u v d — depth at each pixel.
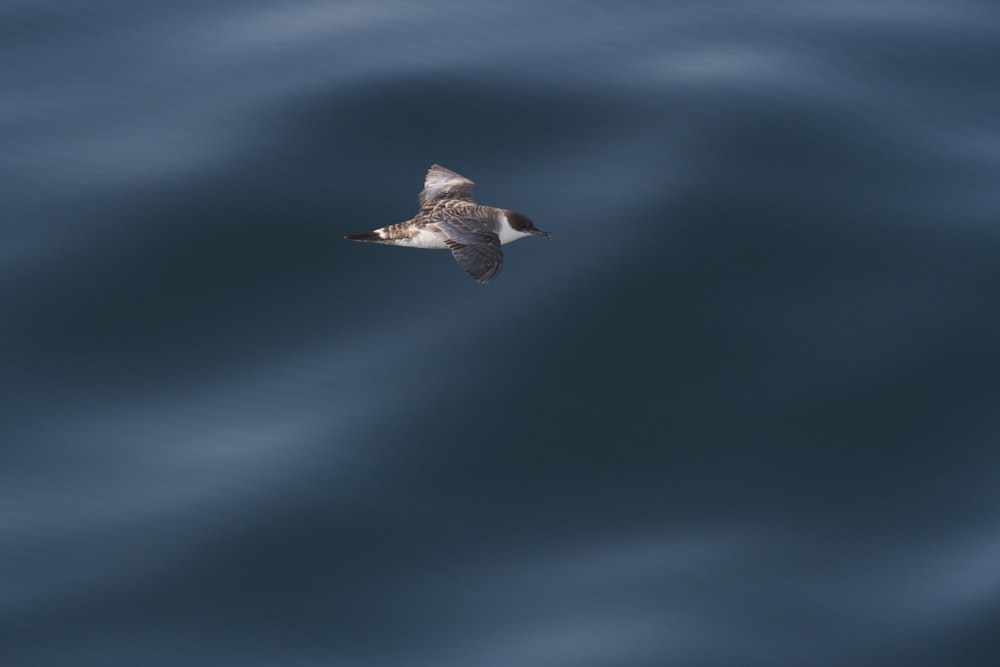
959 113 47.75
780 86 48.03
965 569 35.84
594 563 35.91
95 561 35.66
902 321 41.12
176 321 40.53
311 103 46.59
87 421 38.31
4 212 42.91
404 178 44.16
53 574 35.38
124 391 39.06
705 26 51.22
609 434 38.41
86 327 40.28
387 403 38.78
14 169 44.31
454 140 45.53
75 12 50.69
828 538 36.50
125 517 36.38
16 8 50.56
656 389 39.38
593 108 47.00
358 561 35.88
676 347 40.31
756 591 35.41
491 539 36.41
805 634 34.56
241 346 40.09
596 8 52.06
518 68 48.44
